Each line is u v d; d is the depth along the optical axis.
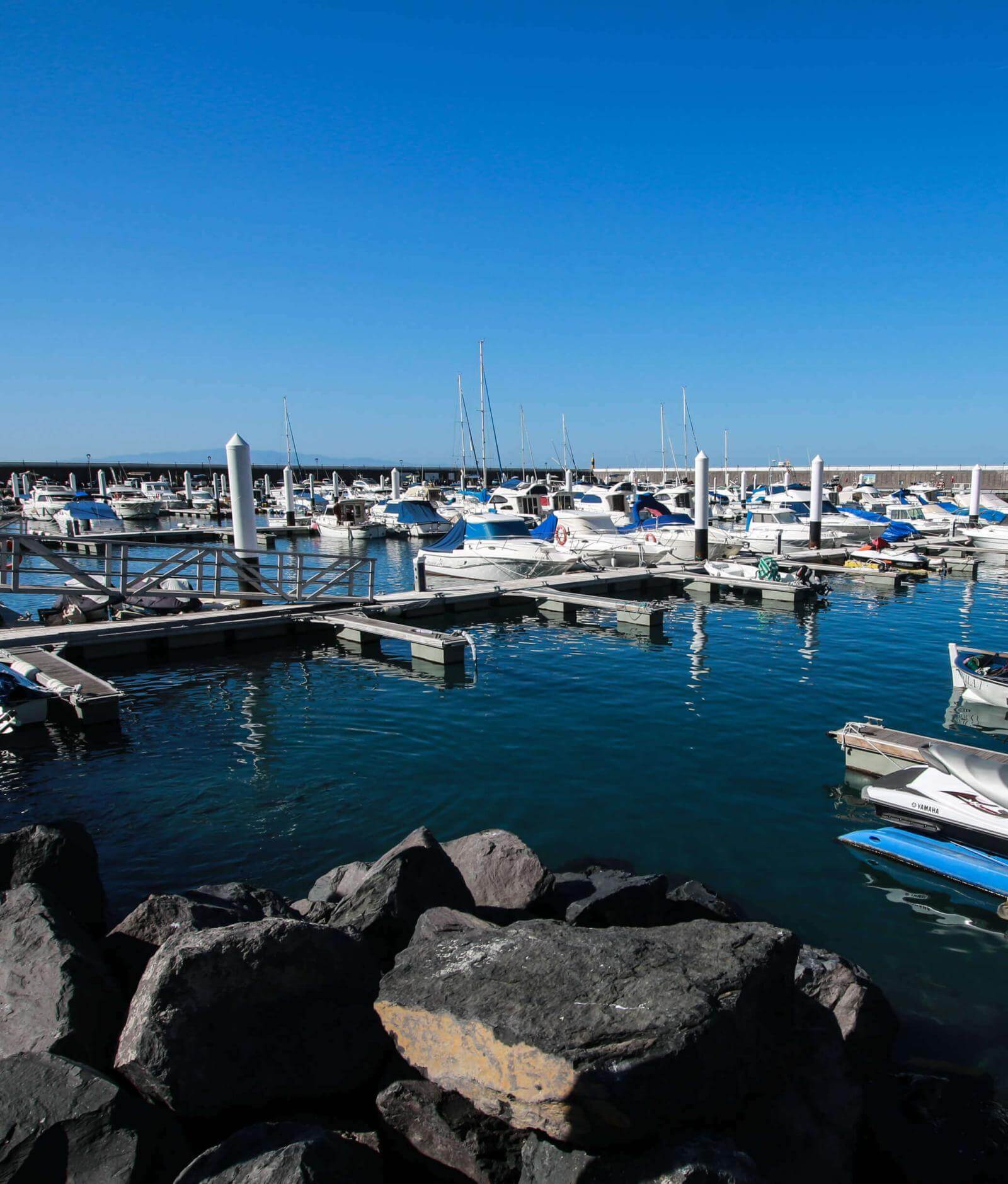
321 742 13.20
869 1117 5.13
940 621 24.14
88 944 5.55
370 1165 4.02
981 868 8.62
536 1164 3.85
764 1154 4.15
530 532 35.66
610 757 12.37
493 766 12.03
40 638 18.41
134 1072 4.33
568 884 7.79
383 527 55.38
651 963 4.47
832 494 62.50
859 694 15.94
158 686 17.03
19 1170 3.69
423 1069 4.41
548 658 19.31
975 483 49.12
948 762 9.67
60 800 10.89
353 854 9.34
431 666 18.67
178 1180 3.69
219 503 74.38
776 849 9.44
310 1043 4.62
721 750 12.64
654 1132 3.82
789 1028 4.73
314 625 22.39
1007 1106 5.49
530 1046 3.94
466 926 5.61
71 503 57.84
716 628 23.28
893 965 7.31
